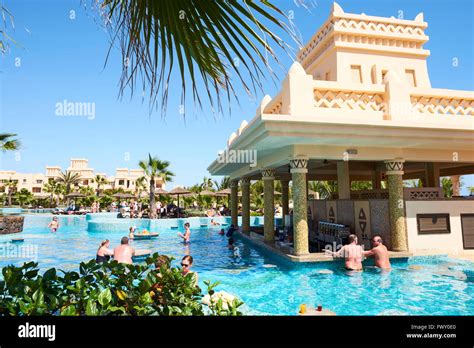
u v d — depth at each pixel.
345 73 11.84
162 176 27.03
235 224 18.84
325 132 7.82
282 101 8.77
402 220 9.47
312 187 36.62
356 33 12.02
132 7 1.99
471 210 10.16
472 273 7.88
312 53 13.95
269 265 9.46
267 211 12.34
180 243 14.80
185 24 1.87
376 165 15.33
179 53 2.03
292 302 6.04
